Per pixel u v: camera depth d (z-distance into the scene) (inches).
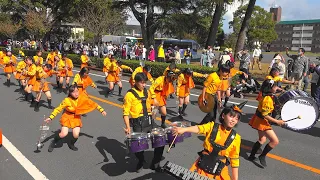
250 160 243.8
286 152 263.9
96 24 1037.2
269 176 217.0
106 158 242.2
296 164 238.8
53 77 690.2
